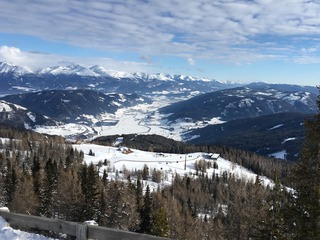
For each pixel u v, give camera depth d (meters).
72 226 9.94
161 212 53.69
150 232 59.53
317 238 14.74
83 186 73.94
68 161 127.94
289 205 16.78
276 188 22.53
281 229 19.62
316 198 15.09
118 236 9.45
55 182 74.94
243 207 33.22
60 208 68.12
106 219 64.69
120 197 68.69
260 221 24.08
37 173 82.81
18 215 10.85
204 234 59.12
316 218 15.12
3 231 10.59
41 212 66.31
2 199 71.69
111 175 158.00
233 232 34.53
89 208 64.75
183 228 59.50
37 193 69.25
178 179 140.12
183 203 96.88
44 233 10.92
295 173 16.33
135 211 66.25
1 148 163.00
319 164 15.57
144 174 157.50
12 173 75.25
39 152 157.38
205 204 109.38
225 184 142.38
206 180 148.25
